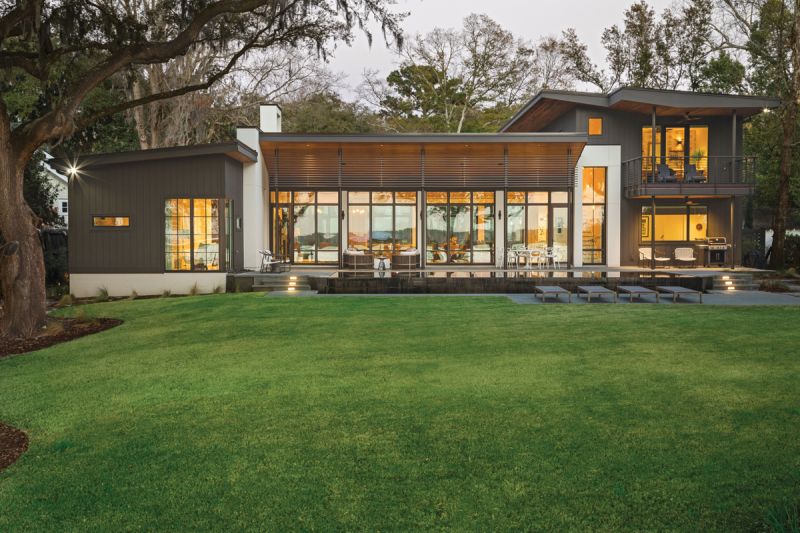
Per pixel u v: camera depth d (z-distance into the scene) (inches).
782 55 1029.2
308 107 1368.1
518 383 272.8
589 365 304.2
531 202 922.7
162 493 173.9
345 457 193.9
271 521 157.2
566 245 924.6
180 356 352.5
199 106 1086.4
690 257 884.6
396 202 926.4
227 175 725.3
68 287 774.5
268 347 367.6
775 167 1046.4
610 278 656.4
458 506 161.9
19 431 235.9
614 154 902.4
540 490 169.0
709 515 154.1
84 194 701.9
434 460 189.9
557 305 538.3
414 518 156.6
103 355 369.1
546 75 1528.1
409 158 881.5
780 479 171.3
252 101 1237.7
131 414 244.8
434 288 663.1
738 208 901.2
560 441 202.1
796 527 143.6
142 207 705.0
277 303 563.5
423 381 280.2
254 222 819.4
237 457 196.4
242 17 533.3
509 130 1147.9
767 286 682.2
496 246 924.0
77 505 169.2
